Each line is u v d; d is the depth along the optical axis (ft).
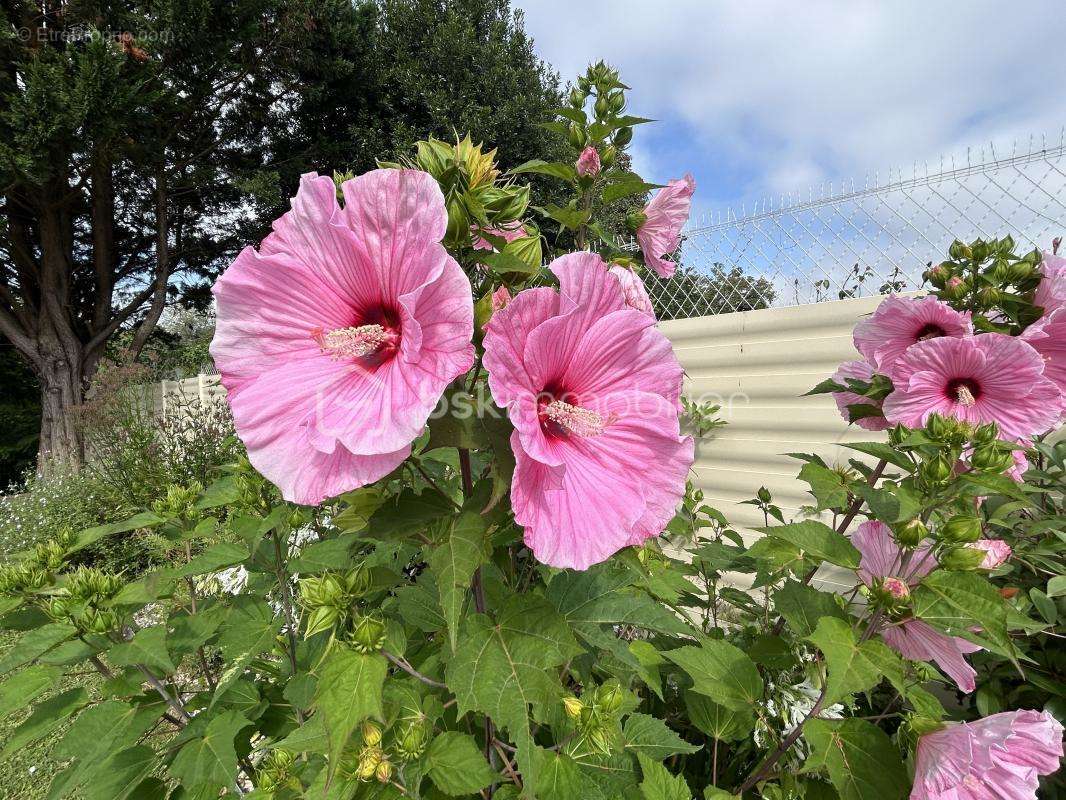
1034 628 4.43
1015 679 8.25
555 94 39.52
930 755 4.63
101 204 37.42
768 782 6.30
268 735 6.78
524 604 3.94
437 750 4.23
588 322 3.63
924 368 6.53
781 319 14.01
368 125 39.19
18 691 5.71
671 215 7.43
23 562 6.48
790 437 13.94
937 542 4.94
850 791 4.75
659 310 18.15
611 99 7.23
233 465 7.82
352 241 3.43
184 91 33.09
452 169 3.99
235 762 5.67
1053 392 6.04
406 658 5.50
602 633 4.74
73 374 36.37
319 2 35.19
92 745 5.74
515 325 3.26
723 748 7.78
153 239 41.57
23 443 42.68
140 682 6.18
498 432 3.40
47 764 11.62
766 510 9.89
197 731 6.08
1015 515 8.48
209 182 38.70
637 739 5.60
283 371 3.47
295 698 5.98
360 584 3.96
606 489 3.52
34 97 25.08
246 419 3.34
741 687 5.69
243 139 40.40
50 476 31.68
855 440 12.94
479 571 4.39
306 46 35.32
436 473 6.46
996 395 6.43
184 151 37.96
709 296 16.67
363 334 3.39
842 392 8.30
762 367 14.37
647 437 3.67
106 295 38.34
